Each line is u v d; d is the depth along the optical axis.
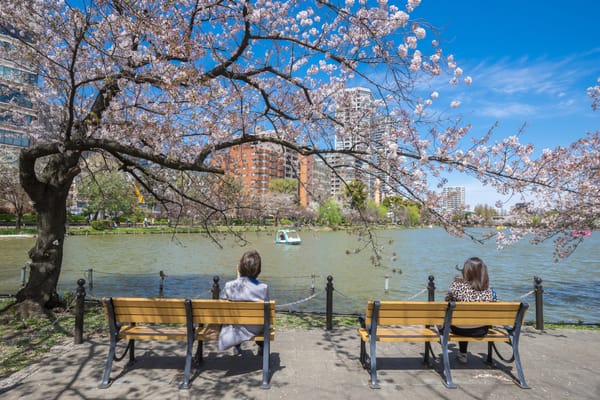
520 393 4.49
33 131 10.61
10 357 5.49
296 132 8.86
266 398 4.27
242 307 4.65
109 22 6.14
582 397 4.40
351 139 7.76
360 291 16.47
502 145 7.02
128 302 4.70
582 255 34.38
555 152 7.45
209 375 4.90
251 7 6.44
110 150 6.96
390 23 6.07
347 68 6.66
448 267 25.89
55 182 8.00
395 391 4.50
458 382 4.78
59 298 8.92
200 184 10.33
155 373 4.93
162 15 6.58
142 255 30.23
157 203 11.62
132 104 8.11
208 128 7.41
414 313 4.76
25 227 49.78
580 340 6.70
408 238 65.94
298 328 7.30
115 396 4.26
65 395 4.28
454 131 6.86
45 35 7.77
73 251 32.47
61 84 8.17
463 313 4.78
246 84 7.62
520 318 4.85
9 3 6.81
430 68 6.23
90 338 6.38
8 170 22.92
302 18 7.91
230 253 33.03
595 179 9.14
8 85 9.87
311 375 4.93
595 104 9.51
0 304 8.86
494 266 26.59
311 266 25.70
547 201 9.42
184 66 6.39
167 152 8.48
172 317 4.72
